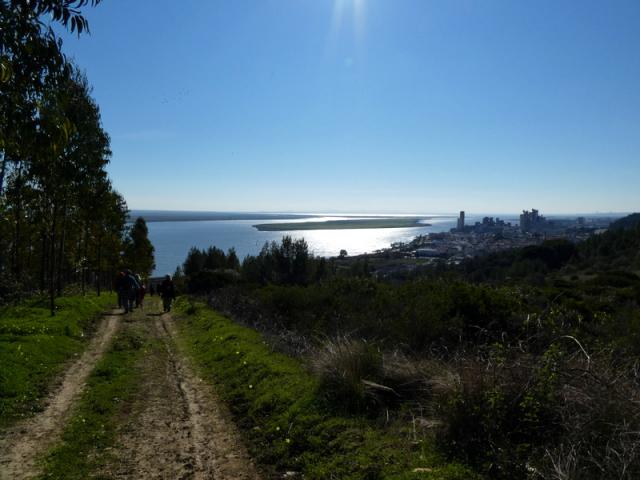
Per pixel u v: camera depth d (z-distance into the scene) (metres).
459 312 9.11
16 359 9.00
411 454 4.71
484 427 4.61
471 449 4.56
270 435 5.97
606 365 5.30
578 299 11.86
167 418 6.79
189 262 64.75
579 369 4.89
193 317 17.53
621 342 6.79
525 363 5.37
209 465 5.33
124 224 32.25
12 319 13.65
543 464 4.04
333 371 6.69
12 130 4.17
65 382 8.54
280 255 38.59
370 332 9.73
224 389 8.20
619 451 3.82
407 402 6.03
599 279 19.33
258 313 15.12
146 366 9.96
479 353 7.11
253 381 8.03
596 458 3.88
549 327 7.67
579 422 4.29
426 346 8.41
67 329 12.97
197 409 7.23
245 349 10.14
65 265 30.98
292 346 10.20
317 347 9.68
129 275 20.56
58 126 4.20
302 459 5.24
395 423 5.53
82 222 23.52
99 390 8.00
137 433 6.20
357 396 6.10
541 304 10.48
